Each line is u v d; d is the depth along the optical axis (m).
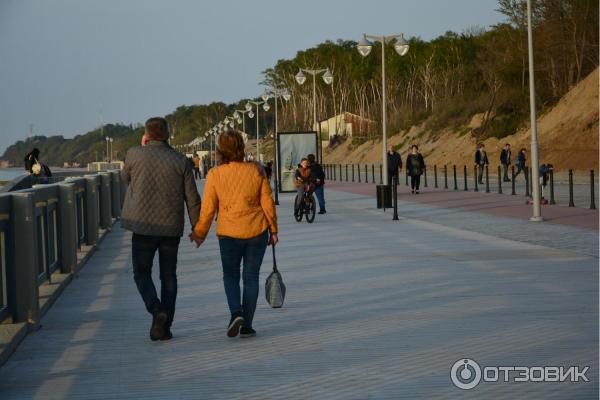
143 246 8.34
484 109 76.00
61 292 11.48
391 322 8.96
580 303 9.84
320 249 16.50
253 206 8.36
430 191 38.25
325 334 8.41
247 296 8.32
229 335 8.14
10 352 7.69
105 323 9.24
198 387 6.50
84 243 16.81
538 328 8.44
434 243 17.19
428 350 7.59
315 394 6.23
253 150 141.50
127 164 8.30
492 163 58.25
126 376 6.89
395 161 37.41
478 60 92.50
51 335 8.61
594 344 7.68
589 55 65.44
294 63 143.75
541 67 68.50
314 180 23.61
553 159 51.12
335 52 142.75
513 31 73.31
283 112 150.75
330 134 128.00
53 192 12.27
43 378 6.87
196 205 8.35
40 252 10.91
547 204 27.30
